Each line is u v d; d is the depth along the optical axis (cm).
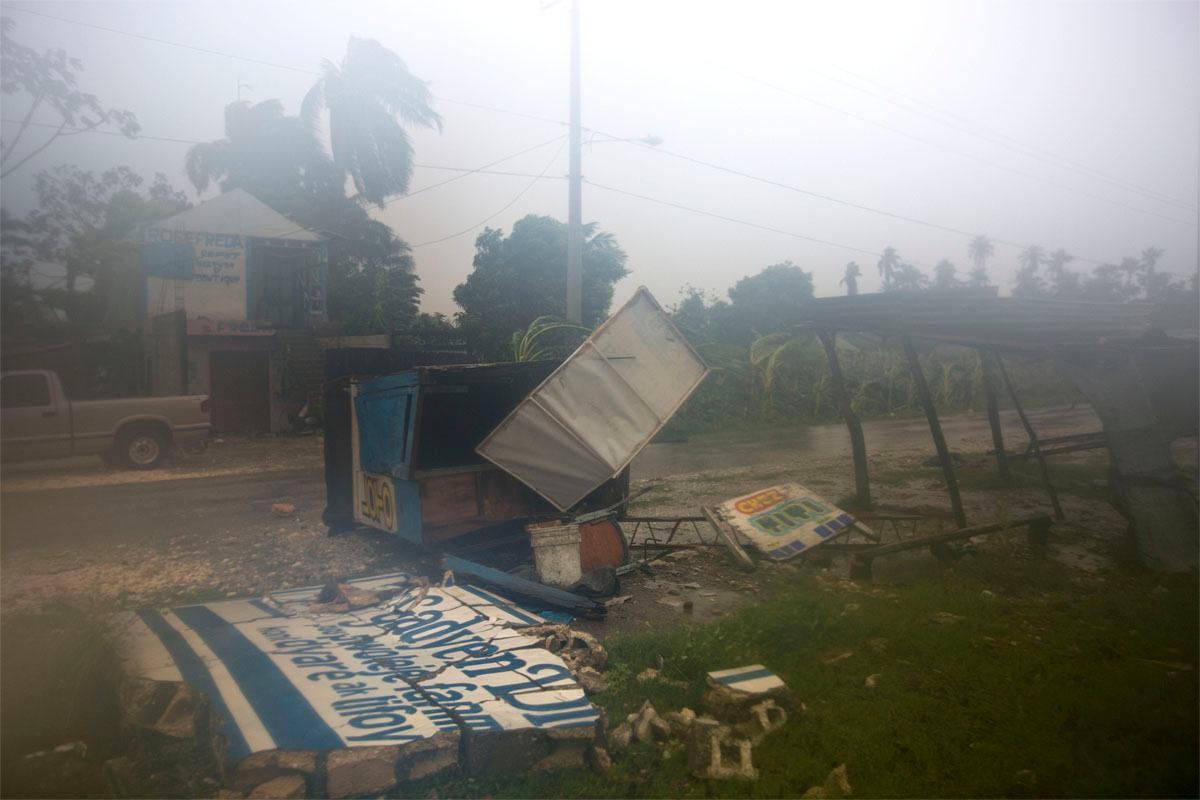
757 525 739
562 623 561
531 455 694
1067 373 738
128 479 1258
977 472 1295
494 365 735
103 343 968
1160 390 817
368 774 328
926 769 345
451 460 863
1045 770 334
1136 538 704
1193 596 588
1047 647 486
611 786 340
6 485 1105
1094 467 1312
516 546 748
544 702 379
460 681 405
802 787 339
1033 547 774
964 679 435
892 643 493
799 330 986
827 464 1432
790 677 442
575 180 1786
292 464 1470
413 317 2480
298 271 2205
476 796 334
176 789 324
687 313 3019
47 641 439
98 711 396
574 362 697
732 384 2372
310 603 567
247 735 346
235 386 1983
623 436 717
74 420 1167
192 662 428
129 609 591
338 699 382
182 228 1900
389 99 2498
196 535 867
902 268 5588
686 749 366
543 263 2491
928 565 706
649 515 1001
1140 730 367
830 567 714
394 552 780
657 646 496
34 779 338
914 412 2645
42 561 756
